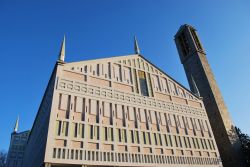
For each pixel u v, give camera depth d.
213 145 42.69
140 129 34.56
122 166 29.17
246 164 46.69
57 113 28.33
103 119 31.66
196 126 42.94
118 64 39.53
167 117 39.66
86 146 27.95
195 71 60.44
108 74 36.91
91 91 33.03
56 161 24.89
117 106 34.41
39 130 35.78
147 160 31.92
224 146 48.44
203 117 45.69
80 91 31.94
